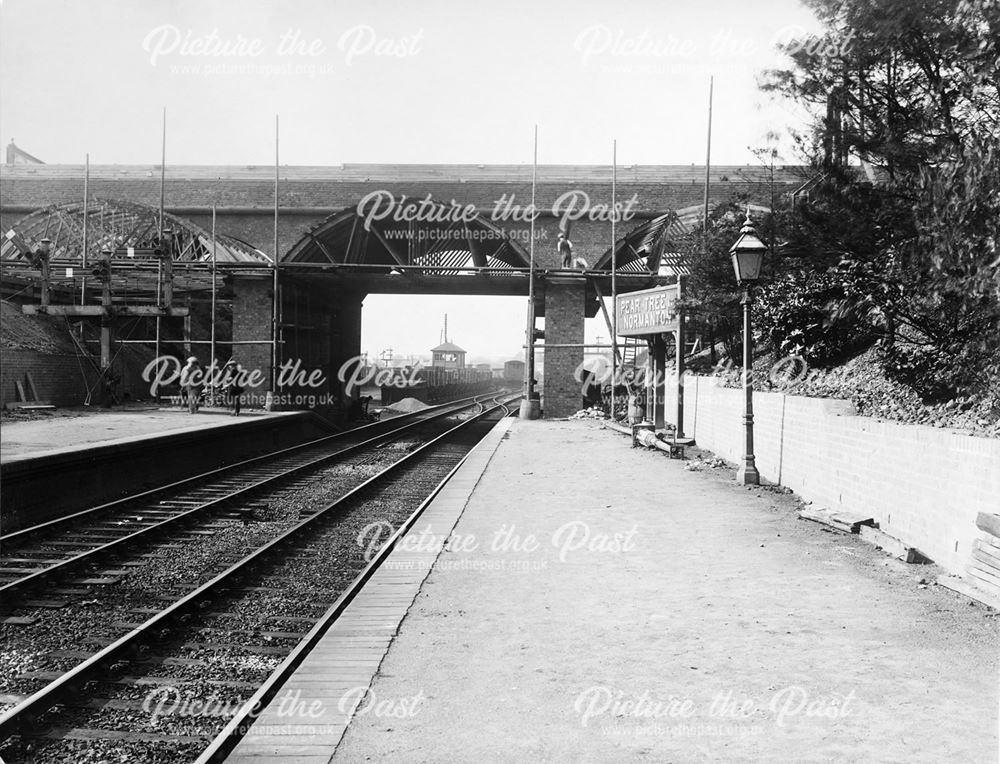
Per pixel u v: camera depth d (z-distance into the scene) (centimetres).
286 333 3575
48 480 1384
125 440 1677
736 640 563
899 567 779
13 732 480
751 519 1035
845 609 638
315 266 3425
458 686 478
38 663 630
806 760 387
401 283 3978
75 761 462
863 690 472
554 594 685
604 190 3603
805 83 1123
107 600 817
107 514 1301
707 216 2309
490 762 384
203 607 770
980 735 413
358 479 1809
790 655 532
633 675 496
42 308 2873
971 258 867
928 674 498
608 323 3538
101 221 3312
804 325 1491
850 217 1160
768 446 1417
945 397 1068
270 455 2200
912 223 1034
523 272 3553
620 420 3186
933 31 950
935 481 793
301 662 549
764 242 1406
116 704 543
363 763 383
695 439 2095
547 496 1239
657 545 879
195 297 3784
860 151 1122
